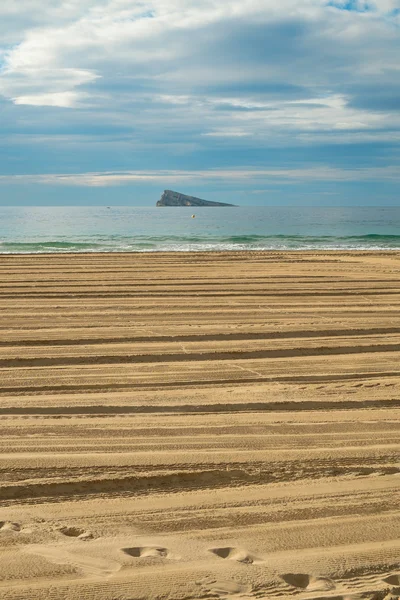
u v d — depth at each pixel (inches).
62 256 790.5
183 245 1098.7
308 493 153.9
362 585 116.6
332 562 123.3
